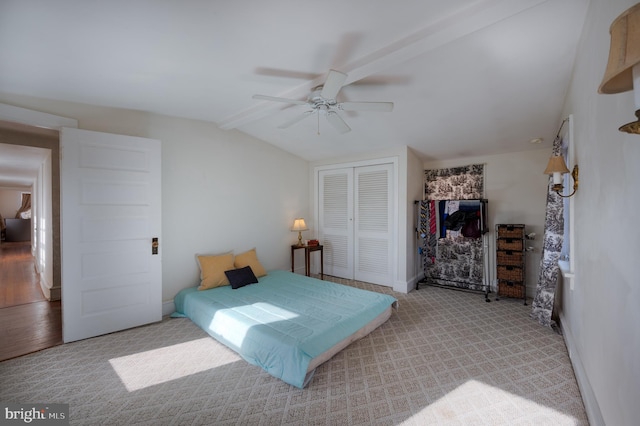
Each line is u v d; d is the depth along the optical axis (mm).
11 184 9617
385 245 4848
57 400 2002
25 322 3314
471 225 4402
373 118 3615
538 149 4211
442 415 1865
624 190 1205
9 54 2102
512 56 2246
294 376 2145
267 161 4906
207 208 4062
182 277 3793
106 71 2424
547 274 3203
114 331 3068
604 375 1531
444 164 5016
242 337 2568
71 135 2836
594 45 1627
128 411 1897
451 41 2084
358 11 1764
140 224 3250
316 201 5723
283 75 2586
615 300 1333
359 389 2127
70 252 2826
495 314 3580
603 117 1489
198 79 2637
